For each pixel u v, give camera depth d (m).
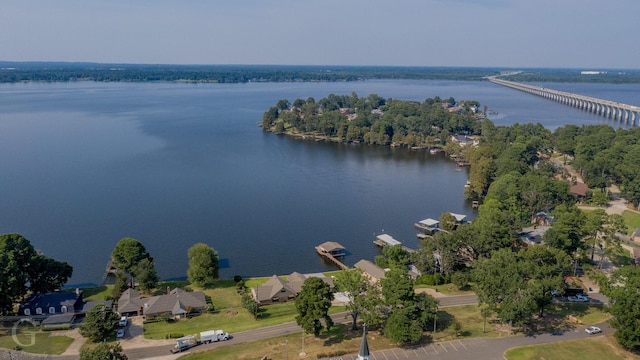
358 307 103.69
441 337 100.62
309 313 98.31
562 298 119.88
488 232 137.75
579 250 138.50
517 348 95.81
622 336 93.25
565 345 97.06
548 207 185.88
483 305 116.94
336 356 92.94
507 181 193.25
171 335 103.44
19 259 117.25
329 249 157.25
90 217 185.62
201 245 136.50
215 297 127.06
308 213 198.62
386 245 162.62
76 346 98.38
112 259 138.50
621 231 144.12
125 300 117.31
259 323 110.62
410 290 99.56
